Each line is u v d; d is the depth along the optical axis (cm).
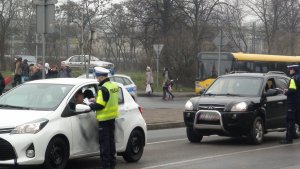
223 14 5678
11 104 1018
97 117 1015
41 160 926
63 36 5753
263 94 1520
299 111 1520
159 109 2553
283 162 1181
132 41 5734
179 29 5097
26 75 2600
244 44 6688
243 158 1239
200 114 1455
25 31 5622
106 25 5744
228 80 1585
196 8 5309
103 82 1020
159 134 1752
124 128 1121
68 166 1096
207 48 4812
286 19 6359
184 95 4088
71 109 1006
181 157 1247
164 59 4700
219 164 1145
